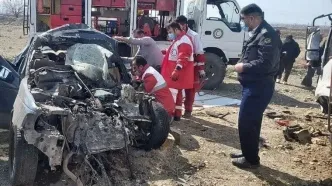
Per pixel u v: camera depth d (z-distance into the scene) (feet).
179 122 22.62
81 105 14.39
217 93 33.30
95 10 32.76
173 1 33.68
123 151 16.02
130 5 32.14
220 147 18.99
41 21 31.68
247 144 16.05
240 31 34.86
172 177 15.14
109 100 15.96
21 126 12.69
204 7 34.19
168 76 21.86
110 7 32.42
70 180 14.38
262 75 15.19
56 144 12.67
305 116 26.17
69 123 13.50
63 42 20.22
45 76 16.43
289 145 19.80
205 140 19.80
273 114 25.95
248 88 15.48
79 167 14.24
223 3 34.55
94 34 20.75
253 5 15.23
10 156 14.39
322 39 29.63
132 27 32.35
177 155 17.17
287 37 41.91
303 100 33.40
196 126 22.09
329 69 20.68
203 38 34.71
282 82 43.34
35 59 18.11
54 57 19.39
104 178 13.76
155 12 34.76
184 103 23.77
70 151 13.42
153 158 16.22
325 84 20.66
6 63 17.87
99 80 17.30
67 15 31.81
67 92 15.42
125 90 16.24
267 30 15.02
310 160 18.12
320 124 24.20
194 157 17.24
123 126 14.26
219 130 21.76
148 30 32.32
